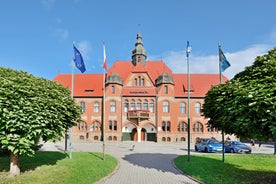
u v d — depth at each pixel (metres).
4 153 17.86
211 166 16.05
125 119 52.16
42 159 16.97
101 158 19.53
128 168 16.84
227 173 13.88
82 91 54.47
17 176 11.78
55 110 12.50
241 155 23.28
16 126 10.84
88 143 43.88
